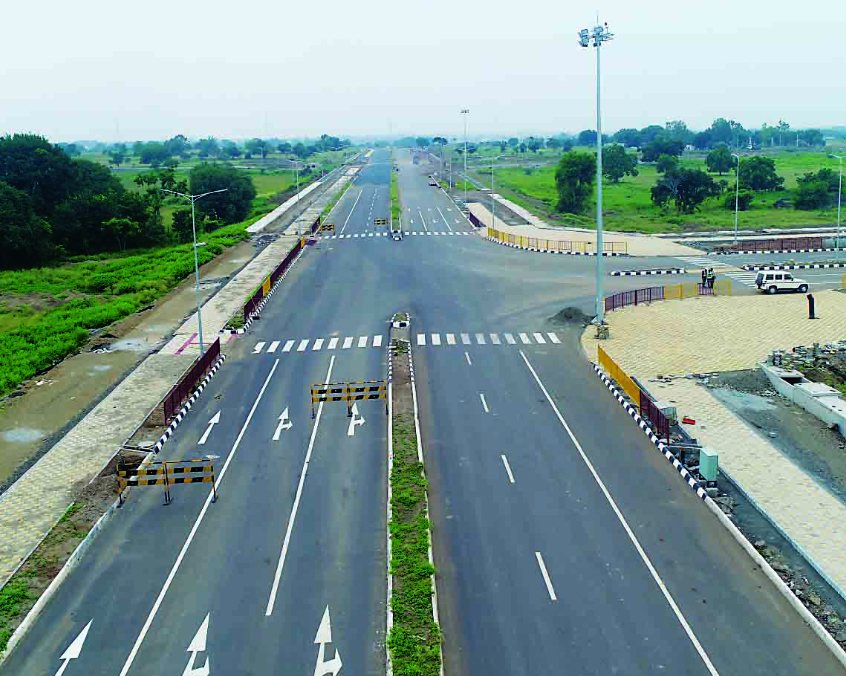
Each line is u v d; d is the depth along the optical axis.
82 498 31.20
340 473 32.75
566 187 123.25
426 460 33.69
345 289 69.88
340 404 40.97
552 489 30.66
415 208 126.62
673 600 23.22
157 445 36.00
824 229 99.19
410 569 24.81
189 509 30.09
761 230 99.38
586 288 67.44
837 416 35.78
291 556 26.41
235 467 33.72
